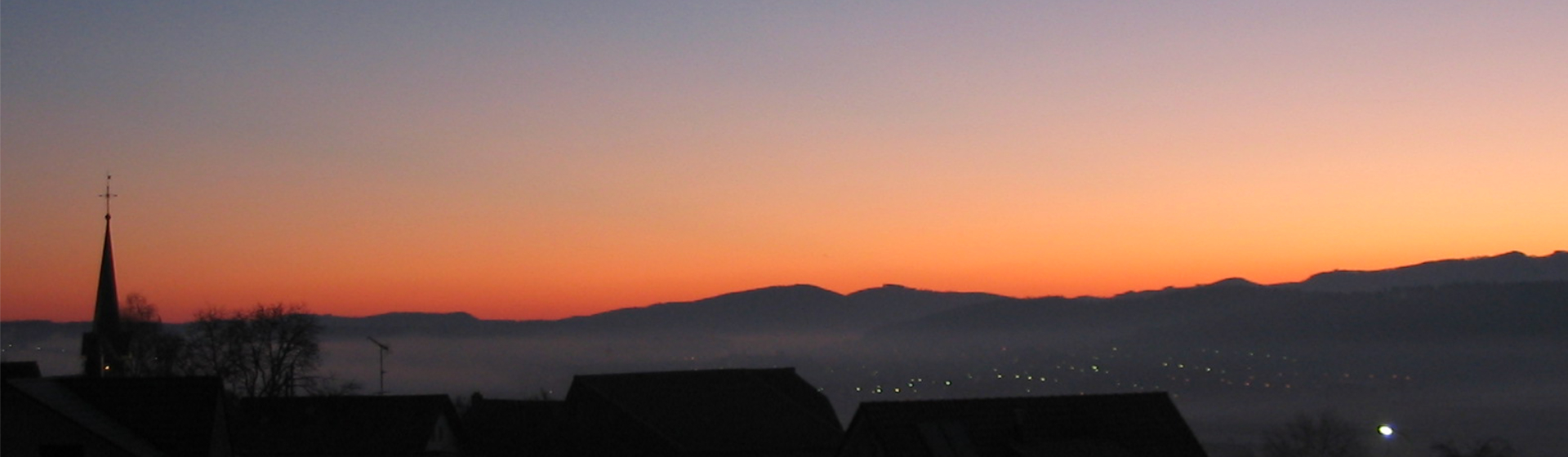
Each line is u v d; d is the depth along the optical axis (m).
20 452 39.69
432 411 77.38
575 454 81.62
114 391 44.62
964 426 51.75
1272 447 94.06
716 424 80.62
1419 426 113.50
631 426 79.56
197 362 92.62
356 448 75.00
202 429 43.69
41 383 43.97
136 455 40.84
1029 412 54.16
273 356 93.62
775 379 89.56
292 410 76.69
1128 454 53.06
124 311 99.75
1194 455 55.62
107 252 91.81
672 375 86.00
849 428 51.81
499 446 85.00
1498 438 94.75
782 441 80.94
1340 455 88.94
